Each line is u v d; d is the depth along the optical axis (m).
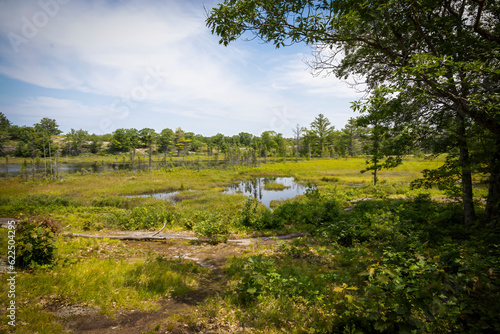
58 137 120.25
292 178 42.75
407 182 28.98
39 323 3.32
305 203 14.95
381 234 7.58
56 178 36.31
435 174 9.80
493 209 8.56
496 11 6.52
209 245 8.84
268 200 23.34
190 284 5.12
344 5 5.05
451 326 2.89
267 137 107.69
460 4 6.48
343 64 7.27
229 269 6.10
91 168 60.28
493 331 2.71
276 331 3.47
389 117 7.40
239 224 11.98
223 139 142.50
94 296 4.18
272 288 4.67
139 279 4.96
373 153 9.41
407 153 8.98
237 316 3.88
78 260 5.79
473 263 3.79
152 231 10.76
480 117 4.65
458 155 9.56
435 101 6.11
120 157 100.81
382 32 5.82
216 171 50.72
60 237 7.47
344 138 91.25
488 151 8.09
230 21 4.66
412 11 4.95
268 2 4.71
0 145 74.69
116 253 6.96
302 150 99.38
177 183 33.72
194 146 135.62
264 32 4.99
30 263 4.99
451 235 8.28
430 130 7.98
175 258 7.08
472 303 3.00
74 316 3.67
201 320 3.71
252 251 7.82
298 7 5.05
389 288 3.20
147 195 25.97
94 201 19.78
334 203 12.60
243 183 37.09
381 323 2.90
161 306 4.19
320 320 3.58
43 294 4.08
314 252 7.38
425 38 5.08
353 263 6.17
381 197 17.52
